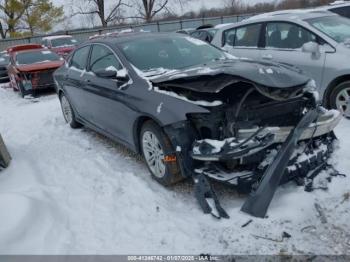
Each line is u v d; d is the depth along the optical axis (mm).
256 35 6762
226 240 3168
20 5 37344
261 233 3191
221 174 3555
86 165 5027
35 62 12172
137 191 4125
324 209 3414
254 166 3570
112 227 3516
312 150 3809
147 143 4246
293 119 3885
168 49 4895
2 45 30969
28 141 6430
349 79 5598
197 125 3645
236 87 3672
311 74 5918
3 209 3467
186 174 3738
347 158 4293
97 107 5277
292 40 6223
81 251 3176
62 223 3568
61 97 7066
